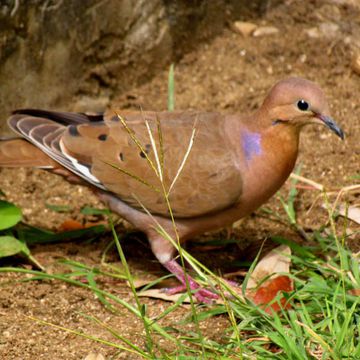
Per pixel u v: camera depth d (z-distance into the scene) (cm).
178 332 883
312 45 1435
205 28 1443
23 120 1002
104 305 947
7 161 993
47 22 1233
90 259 1044
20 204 1162
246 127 957
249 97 1338
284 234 1091
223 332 871
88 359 827
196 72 1402
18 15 1191
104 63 1325
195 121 930
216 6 1458
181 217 960
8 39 1192
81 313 877
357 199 1132
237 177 942
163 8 1377
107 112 1012
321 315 887
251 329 855
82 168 968
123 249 1074
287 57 1422
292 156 952
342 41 1438
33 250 1055
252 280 970
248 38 1456
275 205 1154
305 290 891
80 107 1310
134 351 812
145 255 1066
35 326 900
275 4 1499
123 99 1352
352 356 789
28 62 1227
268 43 1441
